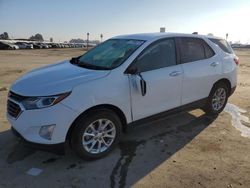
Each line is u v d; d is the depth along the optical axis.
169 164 4.18
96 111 4.08
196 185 3.64
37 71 4.68
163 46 4.98
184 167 4.09
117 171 3.96
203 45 5.71
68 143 4.19
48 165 4.09
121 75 4.31
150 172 3.95
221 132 5.42
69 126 3.86
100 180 3.74
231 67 6.21
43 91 3.81
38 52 40.75
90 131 4.13
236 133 5.38
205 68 5.58
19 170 3.94
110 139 4.36
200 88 5.56
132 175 3.87
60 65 4.98
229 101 7.71
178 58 5.17
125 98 4.34
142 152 4.54
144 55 4.66
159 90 4.78
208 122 5.94
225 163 4.23
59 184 3.63
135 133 5.29
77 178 3.77
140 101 4.55
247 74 14.74
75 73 4.29
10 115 4.16
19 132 3.95
